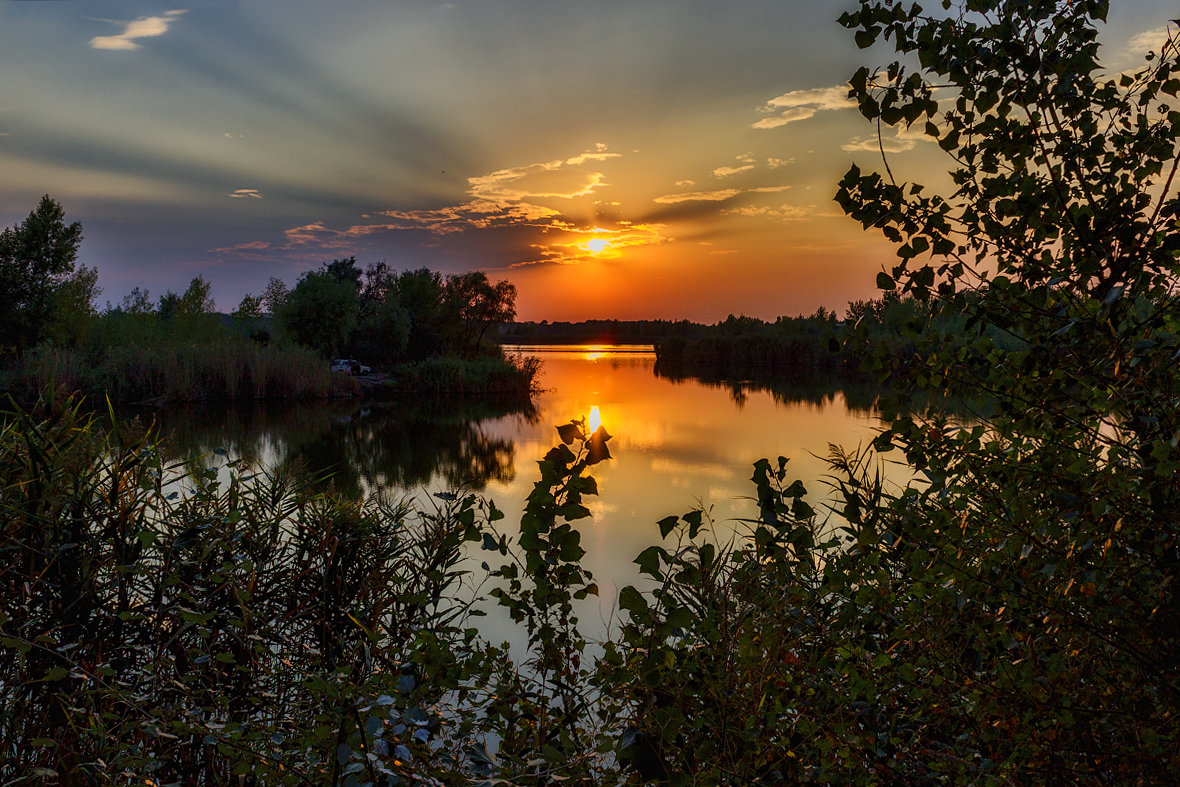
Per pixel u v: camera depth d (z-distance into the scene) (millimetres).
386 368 45938
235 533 3410
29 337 28922
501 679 2271
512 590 2133
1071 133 1960
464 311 54000
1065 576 1766
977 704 1763
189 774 2789
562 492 2021
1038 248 2008
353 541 4074
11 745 2633
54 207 28828
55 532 3090
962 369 1897
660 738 1711
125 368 26672
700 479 12188
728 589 2057
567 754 1948
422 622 3088
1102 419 1863
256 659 3084
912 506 2082
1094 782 1653
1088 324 1735
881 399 2016
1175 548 1674
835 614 2158
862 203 1944
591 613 5328
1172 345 1575
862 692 1852
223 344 31219
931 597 1913
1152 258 1787
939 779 1848
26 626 2832
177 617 3178
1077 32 1913
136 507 3410
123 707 2680
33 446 3148
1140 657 1591
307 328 40375
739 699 1811
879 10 1913
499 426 22109
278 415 24734
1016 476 1935
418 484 12586
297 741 2133
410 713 1829
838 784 1821
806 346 58406
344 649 3582
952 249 1867
